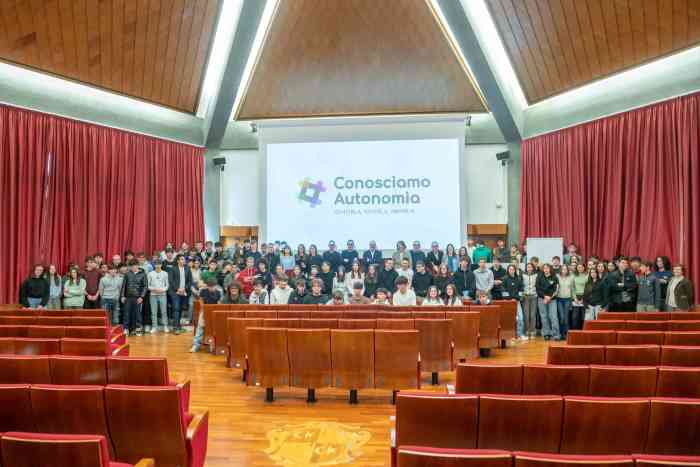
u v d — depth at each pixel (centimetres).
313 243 1522
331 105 1515
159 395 342
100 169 1324
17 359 411
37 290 1059
